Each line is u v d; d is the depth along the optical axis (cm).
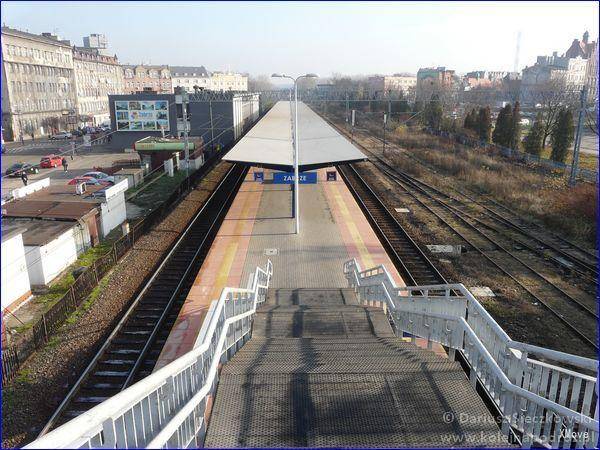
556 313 1286
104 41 11325
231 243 1802
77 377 1022
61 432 270
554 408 423
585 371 1001
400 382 503
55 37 7244
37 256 1493
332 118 8188
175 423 354
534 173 3162
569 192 2372
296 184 1870
